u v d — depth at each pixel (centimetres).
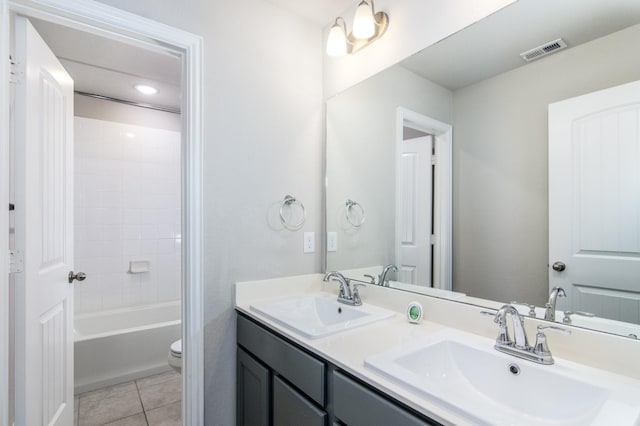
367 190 172
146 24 138
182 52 151
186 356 150
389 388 82
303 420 114
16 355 126
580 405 83
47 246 148
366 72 171
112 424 192
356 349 107
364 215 173
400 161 156
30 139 132
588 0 102
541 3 111
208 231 155
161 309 309
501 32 120
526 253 115
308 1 176
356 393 93
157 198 314
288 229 182
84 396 221
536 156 113
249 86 168
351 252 179
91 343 230
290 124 183
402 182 155
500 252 122
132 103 300
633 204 92
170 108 315
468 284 131
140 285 304
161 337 257
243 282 165
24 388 127
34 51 136
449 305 130
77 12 124
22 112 128
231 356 162
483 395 99
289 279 181
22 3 117
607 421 66
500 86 121
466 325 124
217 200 157
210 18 156
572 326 100
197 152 150
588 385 83
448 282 137
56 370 157
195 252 150
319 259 195
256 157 170
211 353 156
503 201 121
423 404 75
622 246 94
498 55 122
